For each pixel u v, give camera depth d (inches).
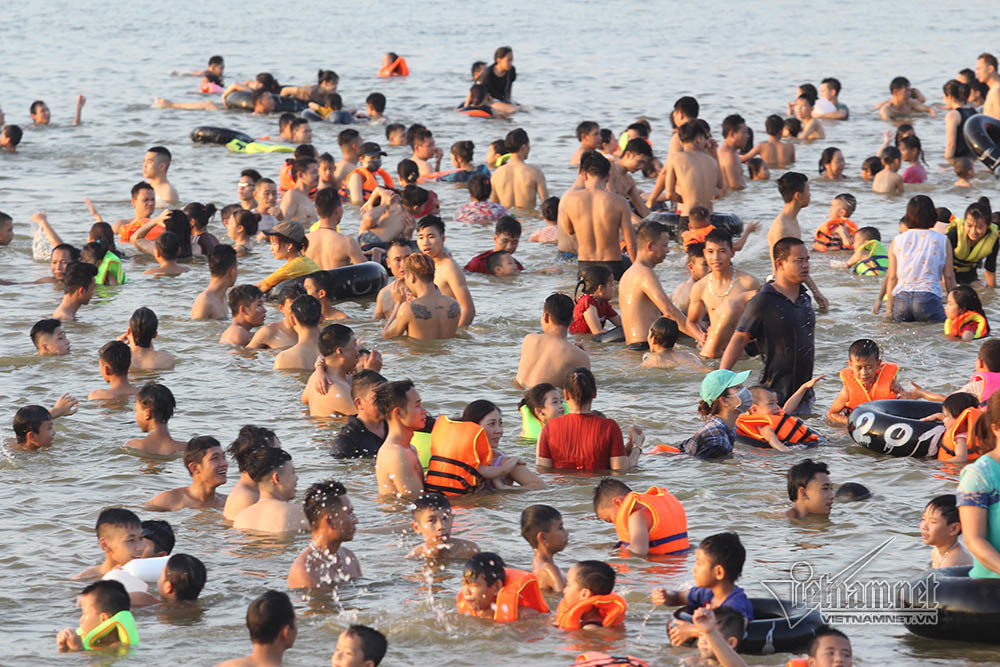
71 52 6633.9
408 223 2802.7
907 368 1877.5
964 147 3661.4
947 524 1112.2
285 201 2974.9
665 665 971.3
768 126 3708.2
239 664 951.6
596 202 2438.5
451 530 1289.4
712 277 1964.8
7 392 1763.0
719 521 1310.3
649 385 1833.2
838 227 2721.5
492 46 7101.4
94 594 1032.8
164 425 1542.8
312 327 1915.6
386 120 4490.7
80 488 1411.2
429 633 1037.2
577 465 1470.2
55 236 2541.8
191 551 1238.3
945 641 1019.3
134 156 3814.0
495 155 3577.8
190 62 6259.8
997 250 2362.2
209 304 2187.5
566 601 1060.5
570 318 1802.4
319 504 1144.2
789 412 1696.6
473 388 1806.1
